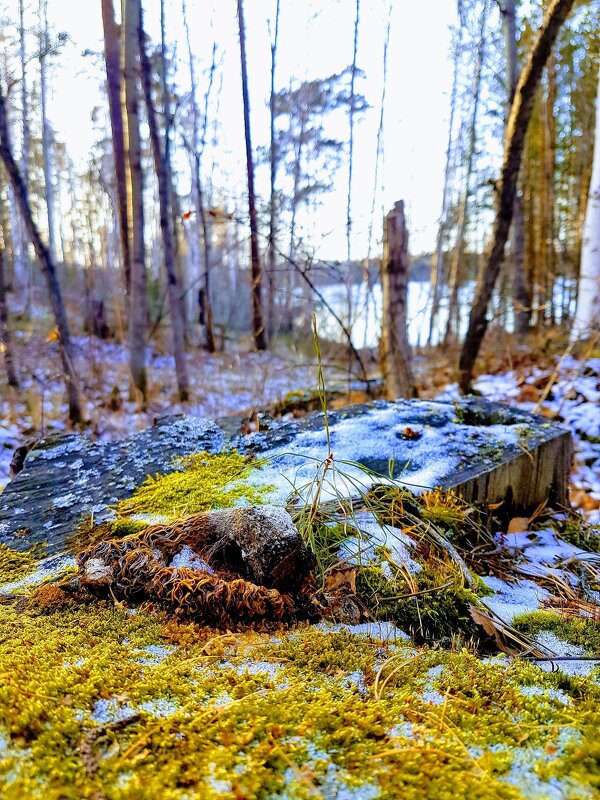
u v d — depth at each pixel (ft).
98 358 30.86
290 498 6.18
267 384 24.00
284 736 2.85
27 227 17.20
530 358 22.12
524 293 31.68
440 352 35.99
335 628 4.38
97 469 7.68
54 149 65.92
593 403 15.97
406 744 2.83
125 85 21.26
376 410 9.52
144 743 2.68
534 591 5.82
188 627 4.11
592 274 20.39
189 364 32.63
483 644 4.48
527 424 8.64
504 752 2.82
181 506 6.30
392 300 15.40
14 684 2.99
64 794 2.29
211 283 64.44
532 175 41.14
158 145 24.30
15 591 4.85
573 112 40.86
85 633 3.92
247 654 3.82
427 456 7.59
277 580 4.59
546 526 7.65
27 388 22.67
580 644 4.43
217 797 2.35
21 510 6.63
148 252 65.00
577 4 26.63
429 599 4.74
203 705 3.12
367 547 5.39
